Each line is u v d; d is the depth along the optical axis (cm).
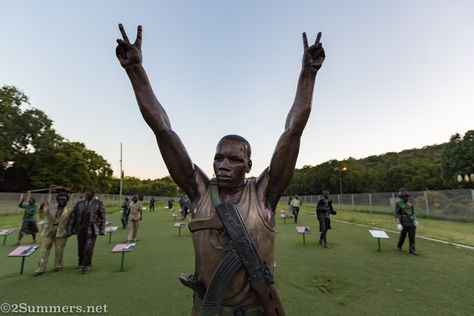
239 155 151
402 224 725
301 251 739
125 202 1312
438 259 647
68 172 3291
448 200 1636
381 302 399
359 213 2228
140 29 159
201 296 139
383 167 4775
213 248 139
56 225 566
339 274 530
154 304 395
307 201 3747
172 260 647
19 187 3366
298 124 150
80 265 562
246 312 134
